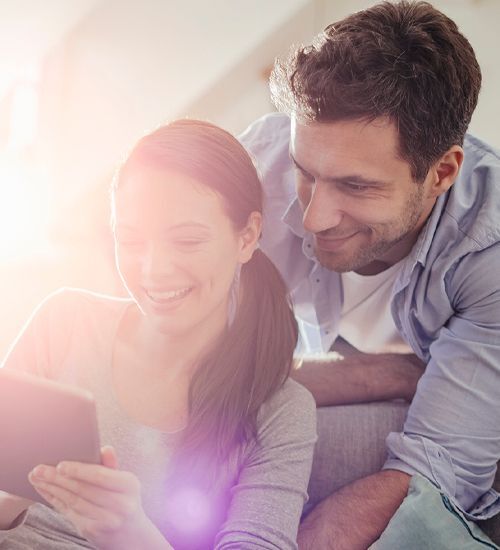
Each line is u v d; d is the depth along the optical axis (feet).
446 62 4.28
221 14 10.56
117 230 3.68
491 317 4.93
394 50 4.17
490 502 5.04
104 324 4.10
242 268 4.04
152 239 3.60
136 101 10.54
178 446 3.98
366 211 4.32
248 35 10.68
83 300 4.21
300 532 4.66
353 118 4.09
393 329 5.79
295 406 4.13
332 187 4.31
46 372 4.09
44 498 3.28
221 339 3.99
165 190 3.58
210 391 3.95
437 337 5.45
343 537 4.61
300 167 4.38
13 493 3.40
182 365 3.97
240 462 4.02
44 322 4.19
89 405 3.03
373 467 5.16
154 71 10.60
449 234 4.97
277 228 5.56
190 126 3.71
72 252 9.46
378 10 4.42
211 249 3.65
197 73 10.66
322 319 5.80
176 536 4.01
